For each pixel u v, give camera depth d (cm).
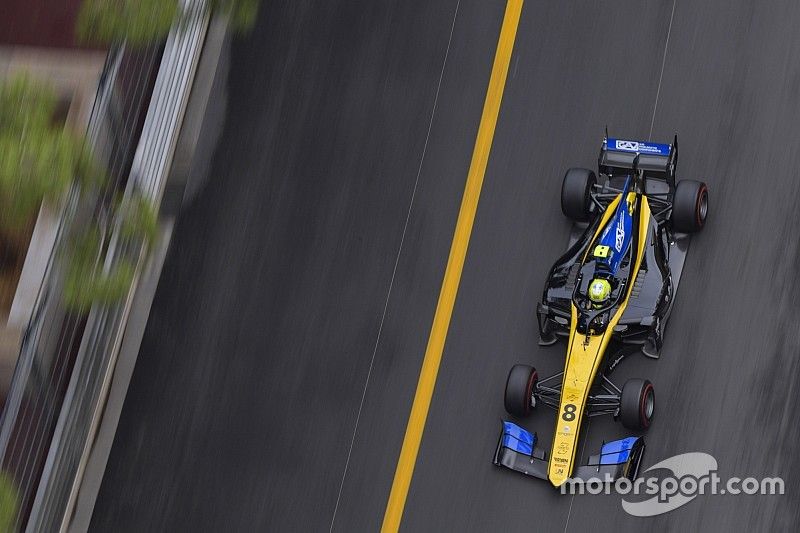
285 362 6178
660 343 5791
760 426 5609
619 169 6153
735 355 5766
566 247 6188
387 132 6688
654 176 6191
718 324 5844
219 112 6894
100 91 5756
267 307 6328
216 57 7062
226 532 5828
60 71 6078
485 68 6750
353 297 6278
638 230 5809
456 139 6588
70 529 5897
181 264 6488
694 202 5903
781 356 5731
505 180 6425
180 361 6247
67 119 5866
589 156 6406
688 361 5784
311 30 7056
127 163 6347
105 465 6041
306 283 6356
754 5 6600
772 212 6072
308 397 6075
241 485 5925
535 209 6316
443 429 5875
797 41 6469
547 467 5559
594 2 6781
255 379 6162
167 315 6369
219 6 5556
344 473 5869
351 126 6738
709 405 5684
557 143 6469
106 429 6125
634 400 5488
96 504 5953
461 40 6856
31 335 5309
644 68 6556
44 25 6619
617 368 5831
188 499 5925
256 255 6462
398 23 6988
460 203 6412
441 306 6169
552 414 5794
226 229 6550
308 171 6650
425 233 6372
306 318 6269
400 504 5747
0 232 5691
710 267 5988
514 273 6178
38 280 5544
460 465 5772
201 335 6300
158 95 6400
